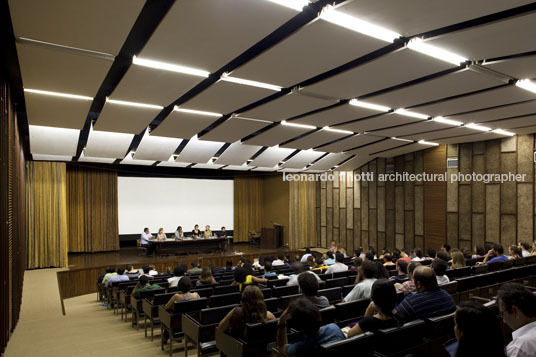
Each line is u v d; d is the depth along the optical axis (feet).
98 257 44.37
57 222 40.40
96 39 14.38
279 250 51.90
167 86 19.47
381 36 14.56
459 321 5.49
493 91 21.24
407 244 43.68
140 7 12.51
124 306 21.94
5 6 12.69
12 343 16.98
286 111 25.20
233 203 59.93
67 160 40.93
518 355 6.36
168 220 53.98
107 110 23.63
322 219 56.75
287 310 8.30
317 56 16.22
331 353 7.48
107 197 49.65
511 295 6.68
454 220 38.68
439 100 23.80
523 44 14.93
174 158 41.29
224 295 15.60
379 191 47.67
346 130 31.89
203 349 12.34
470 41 14.84
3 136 15.75
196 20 13.24
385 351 8.35
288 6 12.53
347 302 12.60
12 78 18.57
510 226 34.19
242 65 17.49
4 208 15.76
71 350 15.71
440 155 40.24
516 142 34.09
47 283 33.01
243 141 35.91
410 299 9.93
